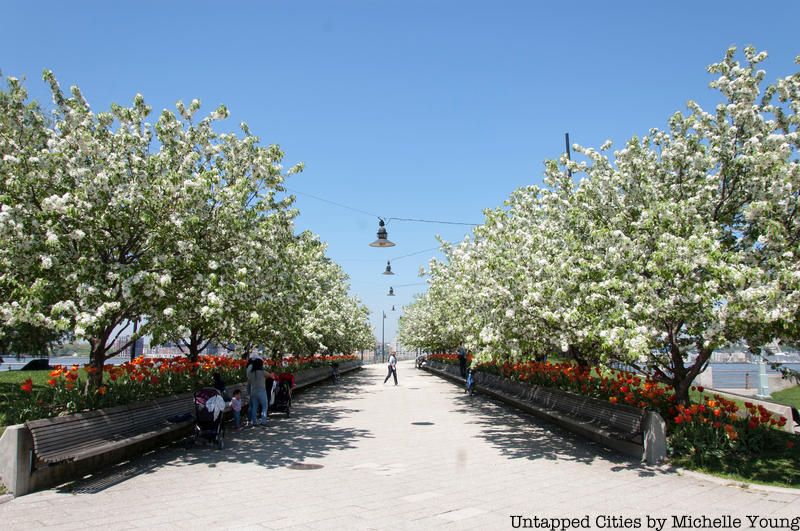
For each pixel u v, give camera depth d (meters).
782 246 7.56
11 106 8.84
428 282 25.27
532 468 8.33
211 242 9.66
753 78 8.51
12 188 7.91
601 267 8.80
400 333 74.56
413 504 6.24
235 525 5.39
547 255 10.18
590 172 10.18
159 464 8.52
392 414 15.70
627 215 9.34
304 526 5.38
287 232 11.72
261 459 8.99
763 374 18.33
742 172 8.76
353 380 34.22
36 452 6.38
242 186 9.59
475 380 23.67
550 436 11.52
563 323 9.54
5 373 17.69
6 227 7.40
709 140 9.28
